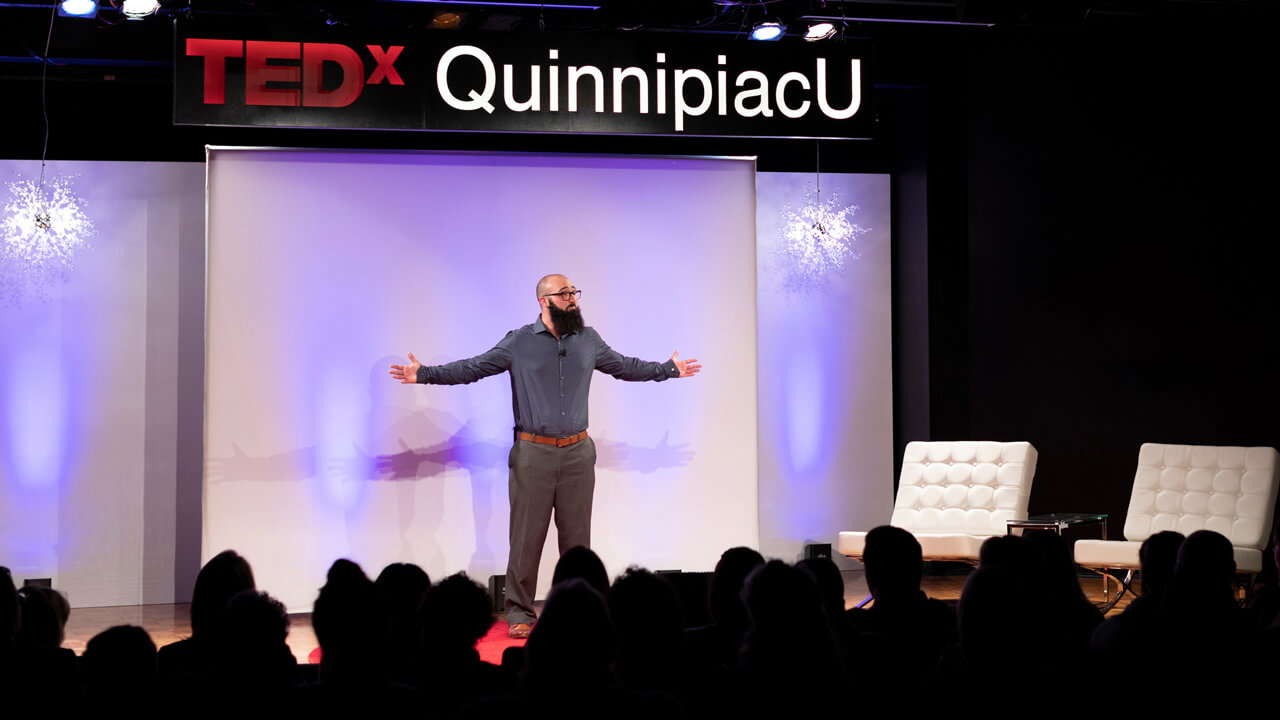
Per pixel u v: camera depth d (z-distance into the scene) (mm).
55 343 6715
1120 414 7242
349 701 2279
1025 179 7461
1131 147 7250
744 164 6938
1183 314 7105
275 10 6098
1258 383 6895
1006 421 7422
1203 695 2547
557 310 5910
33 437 6676
